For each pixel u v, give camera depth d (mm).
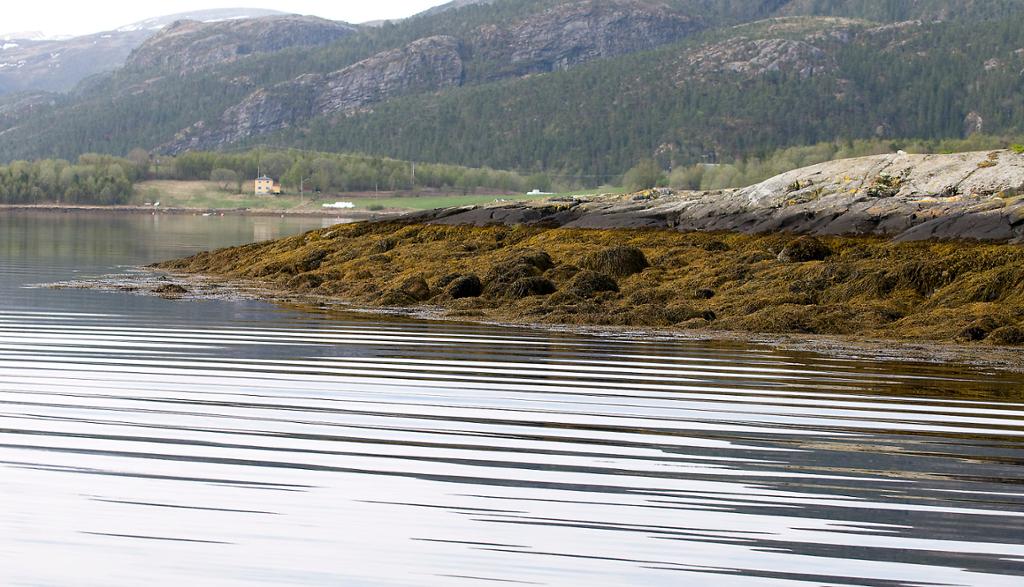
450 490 9289
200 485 9320
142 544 8039
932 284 20750
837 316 19297
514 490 9320
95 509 8703
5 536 8125
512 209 37500
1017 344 17266
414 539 8188
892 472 9922
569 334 18391
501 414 12039
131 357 15570
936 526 8547
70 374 14109
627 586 7426
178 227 94062
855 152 175625
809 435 11234
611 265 24609
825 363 15508
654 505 8984
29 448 10297
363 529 8375
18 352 15852
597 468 9977
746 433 11297
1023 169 30109
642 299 21484
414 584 7422
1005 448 10766
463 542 8141
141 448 10383
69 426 11164
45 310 21375
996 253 21047
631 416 12008
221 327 19047
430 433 11148
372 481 9500
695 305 20766
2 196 177625
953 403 12789
